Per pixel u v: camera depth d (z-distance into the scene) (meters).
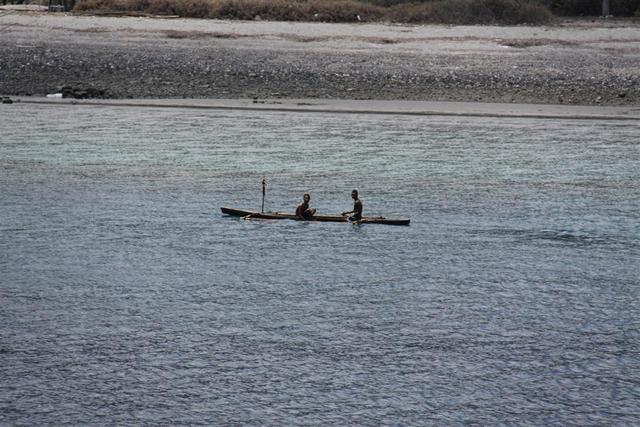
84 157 155.88
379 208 128.62
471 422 70.62
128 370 77.94
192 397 73.75
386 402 73.31
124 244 111.69
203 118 193.38
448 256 109.12
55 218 121.56
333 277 101.25
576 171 151.75
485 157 160.88
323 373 77.94
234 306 92.38
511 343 84.19
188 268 103.62
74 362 79.19
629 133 184.00
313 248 111.38
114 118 192.00
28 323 87.25
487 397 74.25
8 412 71.00
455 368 79.06
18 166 149.12
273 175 145.50
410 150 165.25
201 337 84.75
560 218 125.31
